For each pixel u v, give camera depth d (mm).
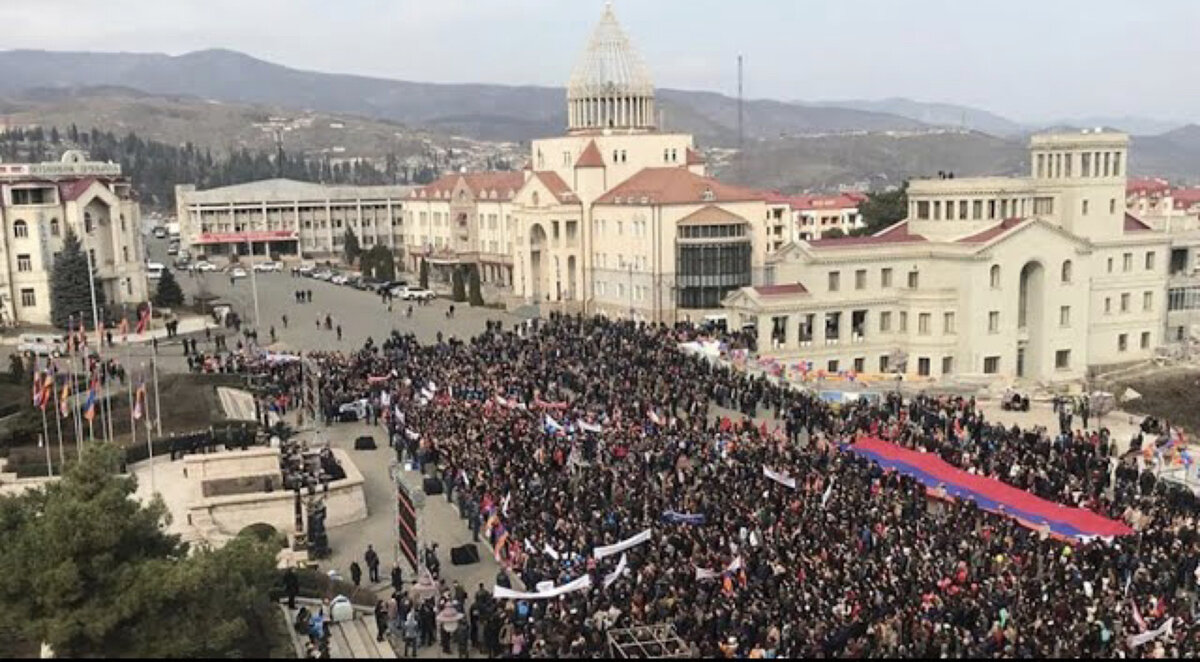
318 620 36000
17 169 111250
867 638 32719
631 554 40438
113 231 112000
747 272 113875
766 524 43688
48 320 107000
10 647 32594
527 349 82812
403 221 197625
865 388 79750
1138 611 34844
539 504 46094
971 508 45688
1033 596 35938
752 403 68438
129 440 58125
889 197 140625
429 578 38531
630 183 122562
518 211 129750
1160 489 49781
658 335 88688
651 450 53969
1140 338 108312
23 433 59438
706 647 32688
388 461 61500
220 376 77125
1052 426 71688
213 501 47844
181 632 29031
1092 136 101188
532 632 34781
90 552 29984
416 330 107750
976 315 95500
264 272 168250
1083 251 100000
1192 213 154250
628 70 130750
